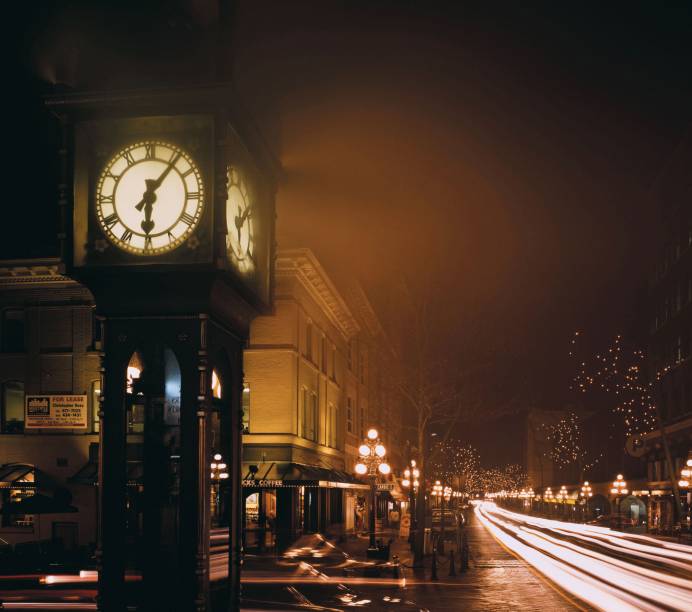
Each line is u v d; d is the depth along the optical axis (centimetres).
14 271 4009
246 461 4147
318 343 5106
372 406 7406
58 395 4025
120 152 682
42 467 4009
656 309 8294
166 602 664
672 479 5919
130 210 676
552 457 13838
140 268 664
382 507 7250
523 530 7100
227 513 735
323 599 2189
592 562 3572
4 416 4094
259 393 4206
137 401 695
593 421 11619
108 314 673
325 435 5297
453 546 4391
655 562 3606
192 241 666
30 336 4078
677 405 7350
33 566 2678
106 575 653
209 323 677
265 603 2081
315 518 4922
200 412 654
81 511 3931
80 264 676
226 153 673
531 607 2045
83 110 682
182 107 673
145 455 692
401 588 2469
